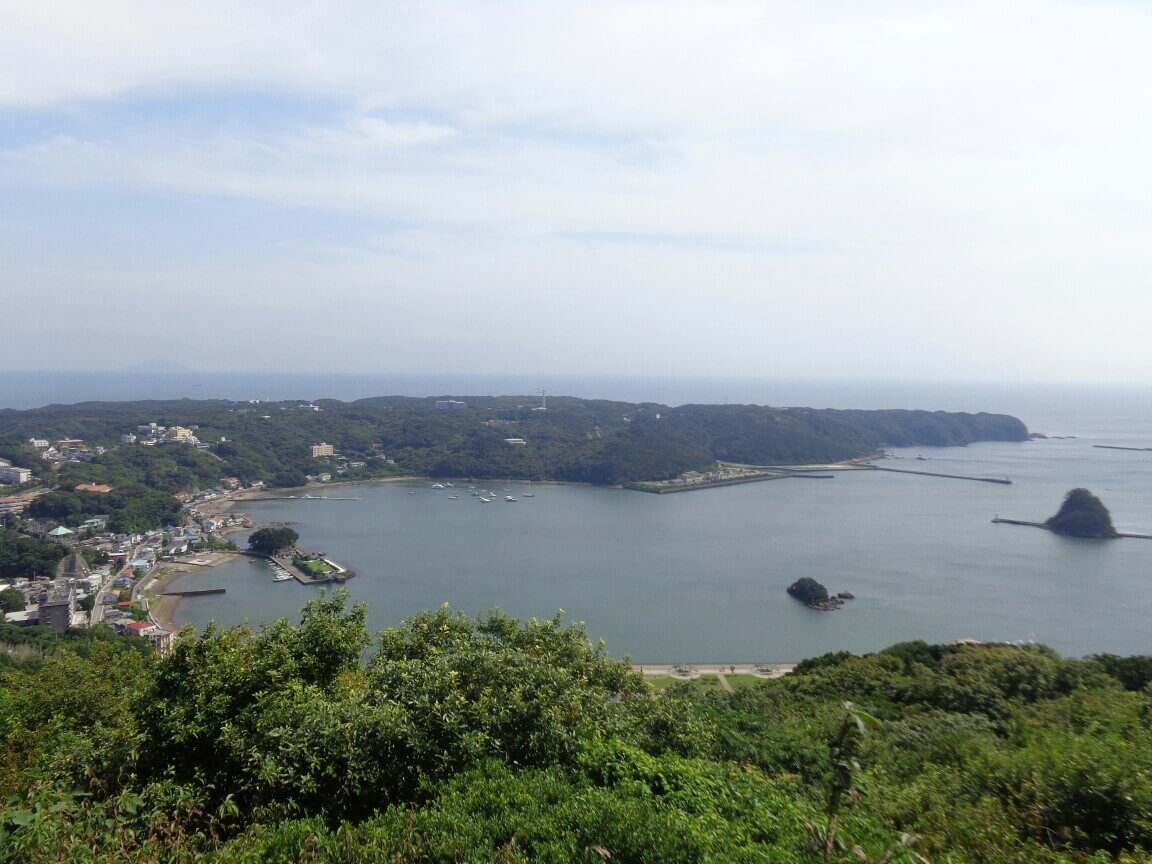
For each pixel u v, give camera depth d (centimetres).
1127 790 736
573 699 894
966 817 751
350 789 718
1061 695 1609
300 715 774
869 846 630
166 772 741
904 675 2100
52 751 851
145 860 586
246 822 695
